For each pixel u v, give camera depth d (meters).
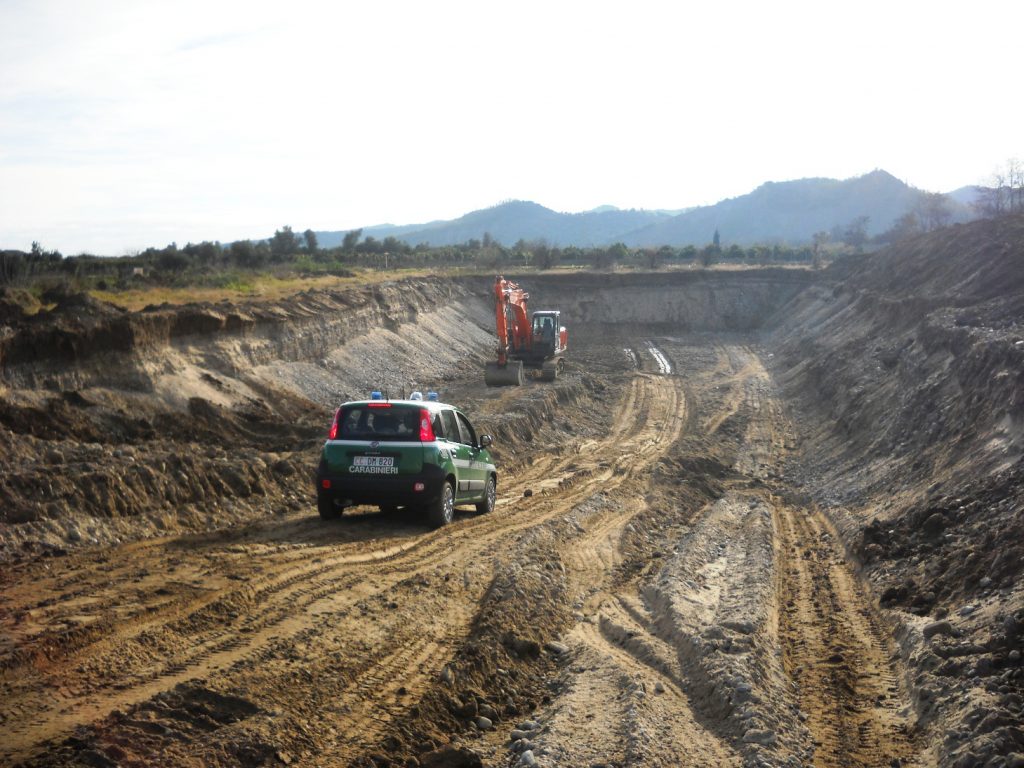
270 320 28.66
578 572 12.15
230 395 23.36
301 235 86.12
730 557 13.90
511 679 7.86
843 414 27.25
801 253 96.31
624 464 23.23
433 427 12.94
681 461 23.53
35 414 16.78
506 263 85.25
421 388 33.84
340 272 52.41
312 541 11.39
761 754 6.28
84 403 18.25
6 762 5.02
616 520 15.97
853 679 8.39
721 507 18.36
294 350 29.62
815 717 7.39
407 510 14.12
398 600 9.08
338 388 29.62
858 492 18.41
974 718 6.51
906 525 13.63
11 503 10.77
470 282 65.12
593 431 30.11
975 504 12.45
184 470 13.26
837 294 56.00
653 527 16.34
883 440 21.08
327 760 5.77
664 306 71.31
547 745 6.23
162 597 8.34
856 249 97.44
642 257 90.00
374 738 6.16
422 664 7.63
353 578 9.69
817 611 10.98
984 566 9.97
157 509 12.22
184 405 21.02
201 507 12.87
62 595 8.21
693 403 36.44
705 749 6.49
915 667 8.13
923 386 21.33
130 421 18.48
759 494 20.47
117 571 9.25
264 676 6.70
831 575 12.91
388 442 12.55
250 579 9.20
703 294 72.44
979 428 15.66
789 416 33.00
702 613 10.09
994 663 7.52
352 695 6.81
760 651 8.61
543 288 71.12
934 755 6.44
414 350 39.97
